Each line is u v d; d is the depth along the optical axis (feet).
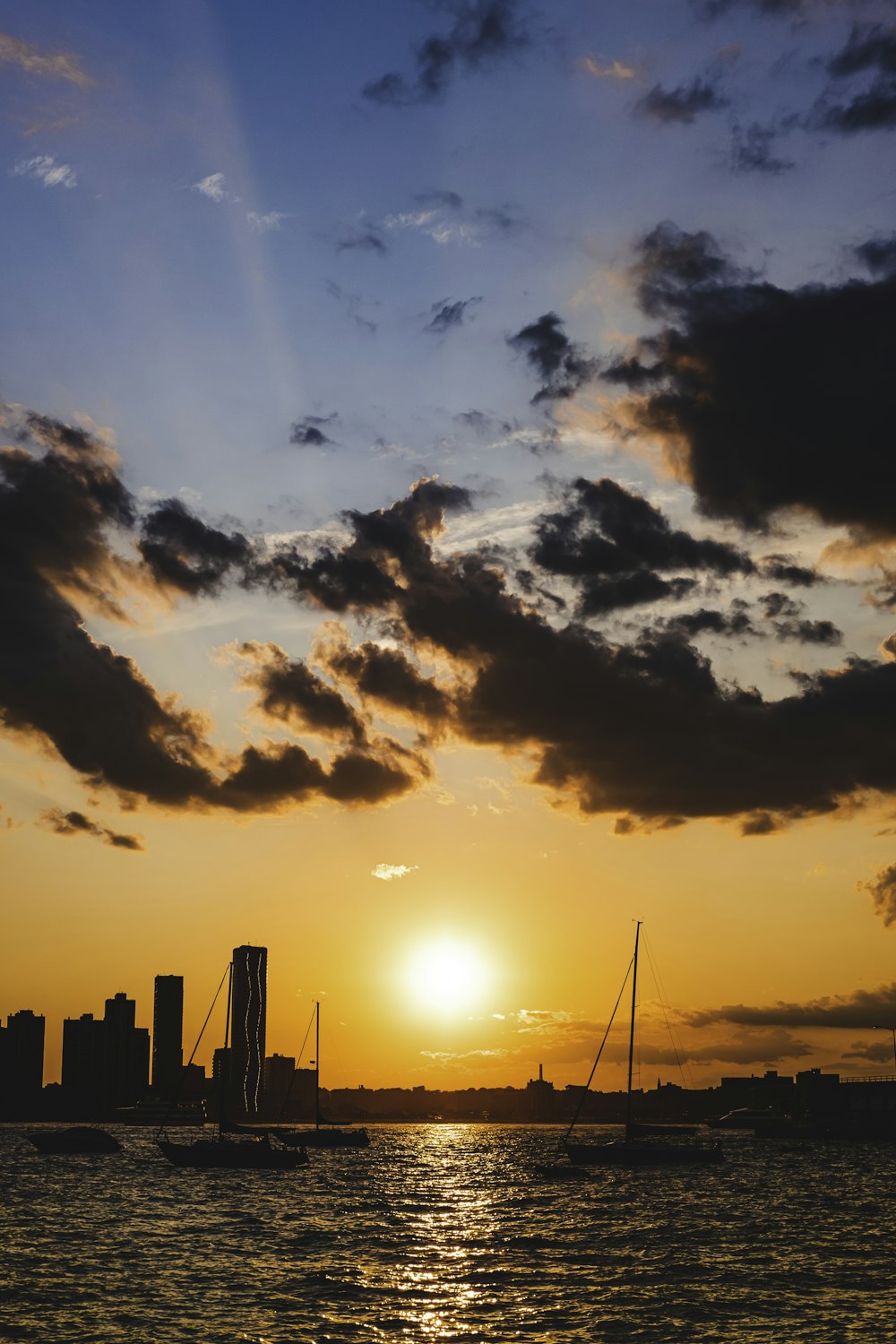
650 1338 208.95
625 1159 653.71
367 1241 336.29
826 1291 252.01
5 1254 305.53
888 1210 423.23
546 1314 229.04
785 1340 206.49
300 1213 418.51
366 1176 635.66
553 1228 369.30
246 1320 221.87
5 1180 584.81
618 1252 313.94
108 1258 299.38
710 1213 415.85
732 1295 248.11
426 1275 273.54
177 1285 257.34
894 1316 225.97
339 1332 212.64
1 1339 206.18
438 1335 211.20
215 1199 479.00
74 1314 226.58
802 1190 519.19
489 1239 341.00
